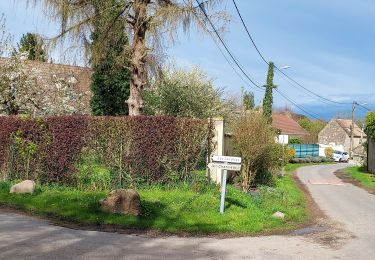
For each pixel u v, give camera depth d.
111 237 9.10
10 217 10.34
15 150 14.58
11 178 14.53
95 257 7.42
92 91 27.03
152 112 27.06
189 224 10.68
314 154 63.81
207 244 9.17
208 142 15.04
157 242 9.02
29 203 11.75
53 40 16.58
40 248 7.71
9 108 22.92
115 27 17.08
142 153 14.34
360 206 16.80
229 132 18.31
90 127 14.26
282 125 77.31
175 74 27.91
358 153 71.81
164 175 14.48
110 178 14.22
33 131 14.43
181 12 15.59
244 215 12.01
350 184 26.53
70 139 14.20
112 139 14.30
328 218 13.80
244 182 17.38
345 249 9.52
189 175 14.74
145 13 16.45
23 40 25.50
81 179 14.17
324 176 32.78
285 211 13.86
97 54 17.14
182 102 27.19
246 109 19.98
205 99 27.77
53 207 11.35
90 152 14.26
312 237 10.74
